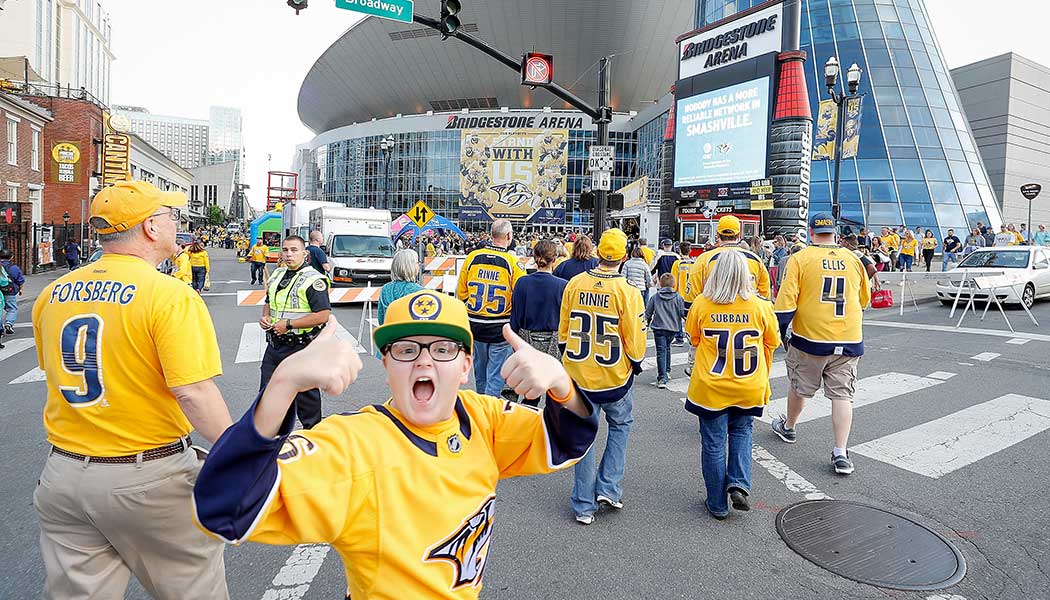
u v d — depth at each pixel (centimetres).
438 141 6788
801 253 539
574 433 168
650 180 4525
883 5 4075
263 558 372
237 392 758
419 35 6738
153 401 227
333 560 371
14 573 347
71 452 225
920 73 3903
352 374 134
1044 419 660
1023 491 479
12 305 1166
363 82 8019
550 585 349
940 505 456
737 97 2644
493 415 178
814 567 371
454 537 157
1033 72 5691
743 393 420
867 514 441
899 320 1400
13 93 3027
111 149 3275
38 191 2947
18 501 438
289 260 509
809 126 2498
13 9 5916
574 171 6200
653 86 6994
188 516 237
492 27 6375
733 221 671
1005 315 1419
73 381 222
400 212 7038
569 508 450
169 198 248
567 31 6288
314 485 141
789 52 2459
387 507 149
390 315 154
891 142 3672
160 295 225
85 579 231
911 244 2350
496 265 628
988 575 362
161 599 242
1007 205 5500
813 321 527
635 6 5931
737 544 399
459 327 152
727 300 420
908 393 772
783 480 504
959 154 3725
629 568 369
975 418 666
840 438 520
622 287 431
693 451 570
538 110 6444
